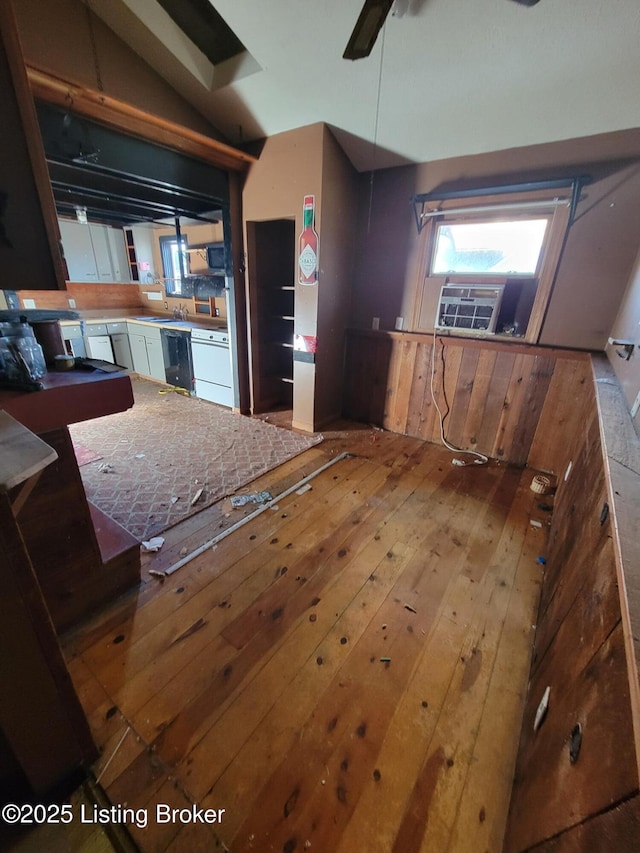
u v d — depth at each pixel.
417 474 2.79
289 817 0.98
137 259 5.31
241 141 3.04
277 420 3.76
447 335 3.07
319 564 1.86
